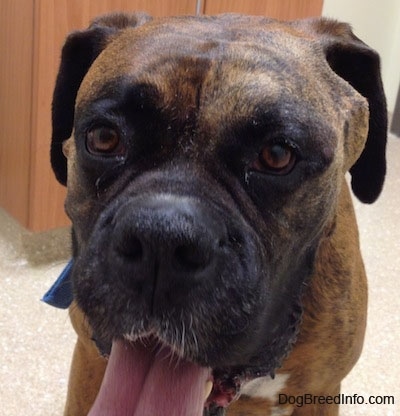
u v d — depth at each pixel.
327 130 0.29
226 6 0.68
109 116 0.28
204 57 0.28
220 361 0.27
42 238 0.65
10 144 0.63
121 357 0.29
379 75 0.36
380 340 0.59
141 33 0.31
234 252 0.26
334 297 0.37
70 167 0.32
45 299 0.42
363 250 0.73
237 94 0.28
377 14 1.06
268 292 0.29
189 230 0.24
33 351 0.54
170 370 0.29
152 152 0.28
